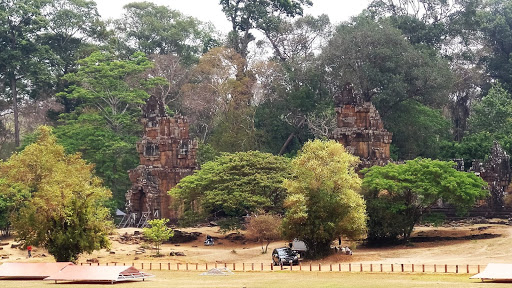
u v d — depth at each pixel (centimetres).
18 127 15112
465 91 15262
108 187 12781
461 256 7606
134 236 9919
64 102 15850
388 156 11512
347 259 7600
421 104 14000
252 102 15200
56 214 7188
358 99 11406
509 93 15288
